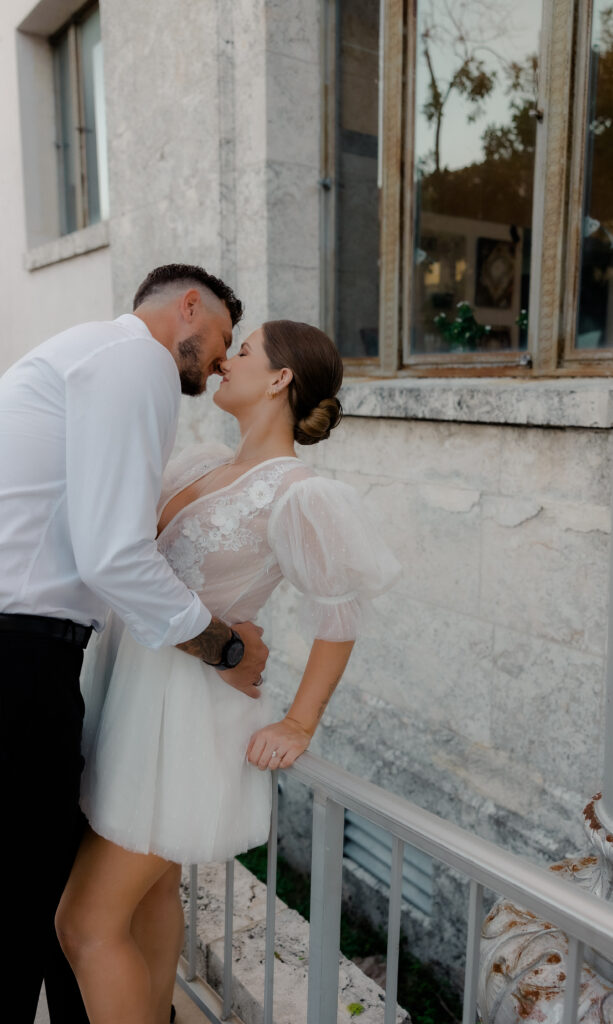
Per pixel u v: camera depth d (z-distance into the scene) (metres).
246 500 1.36
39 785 1.29
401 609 2.85
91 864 1.43
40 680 1.29
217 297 1.52
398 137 2.95
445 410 2.49
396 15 2.90
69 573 1.35
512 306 2.63
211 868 2.45
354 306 3.28
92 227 4.61
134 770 1.37
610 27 2.25
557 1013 1.25
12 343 6.18
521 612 2.42
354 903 3.15
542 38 2.42
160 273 1.51
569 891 0.94
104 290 4.72
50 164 5.57
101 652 1.57
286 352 1.40
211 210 3.43
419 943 2.84
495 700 2.53
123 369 1.25
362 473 2.95
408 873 2.91
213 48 3.28
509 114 2.56
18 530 1.30
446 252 2.85
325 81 3.24
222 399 1.47
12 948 1.34
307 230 3.31
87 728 1.56
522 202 2.55
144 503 1.24
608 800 1.37
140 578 1.23
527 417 2.23
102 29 4.18
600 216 2.34
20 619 1.30
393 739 2.91
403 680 2.87
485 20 2.59
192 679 1.39
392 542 2.86
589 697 2.24
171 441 1.34
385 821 1.18
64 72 5.38
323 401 1.45
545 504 2.30
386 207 3.05
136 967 1.41
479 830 2.57
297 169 3.25
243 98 3.25
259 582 1.42
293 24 3.13
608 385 2.20
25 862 1.31
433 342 2.96
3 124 5.69
